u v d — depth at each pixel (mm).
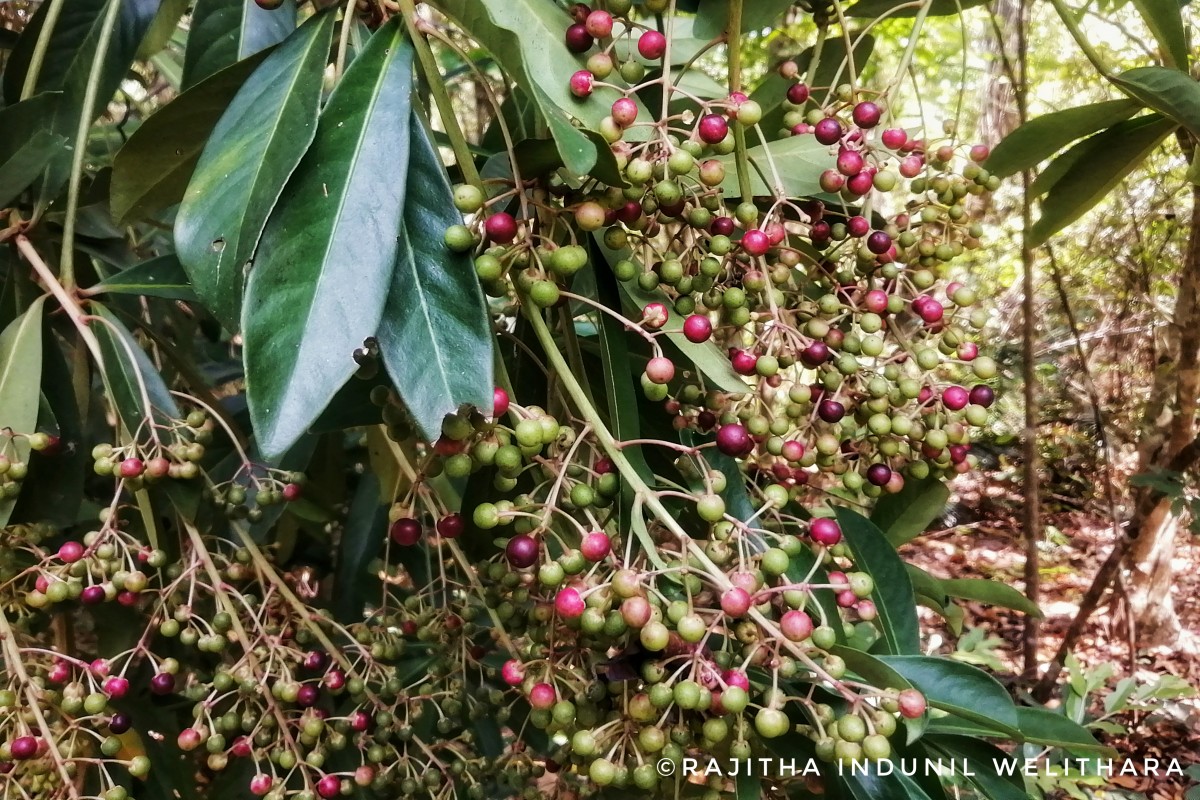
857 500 462
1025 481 988
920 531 468
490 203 323
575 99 334
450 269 314
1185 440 890
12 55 424
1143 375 1403
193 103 366
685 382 419
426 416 301
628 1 343
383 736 418
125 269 431
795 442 378
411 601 452
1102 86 1091
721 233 357
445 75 645
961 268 1408
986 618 1325
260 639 411
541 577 323
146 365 403
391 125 313
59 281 401
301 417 288
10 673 382
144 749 471
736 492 386
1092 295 1392
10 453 384
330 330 295
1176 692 821
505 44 310
